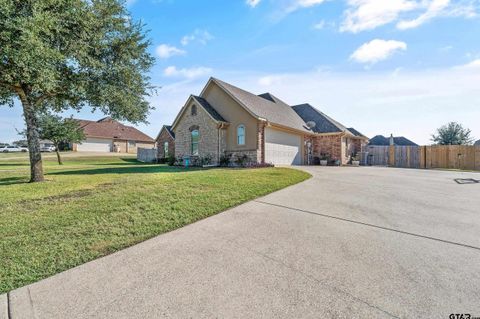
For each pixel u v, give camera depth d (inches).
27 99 397.7
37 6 281.3
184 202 239.8
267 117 703.1
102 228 177.3
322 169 632.4
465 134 1194.6
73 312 92.0
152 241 158.7
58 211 213.8
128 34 436.5
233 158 704.4
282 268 122.3
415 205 241.4
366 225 184.2
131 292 104.2
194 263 128.8
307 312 89.9
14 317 89.8
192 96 778.8
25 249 145.0
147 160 1240.8
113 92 410.0
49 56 294.5
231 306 93.8
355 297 98.5
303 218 200.8
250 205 240.7
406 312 89.4
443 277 113.0
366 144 1120.2
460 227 179.6
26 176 497.4
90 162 1101.7
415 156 853.8
